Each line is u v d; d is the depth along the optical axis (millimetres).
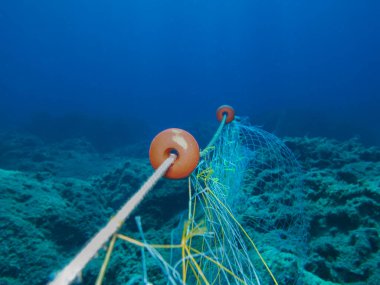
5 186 5367
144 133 26688
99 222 5730
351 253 3404
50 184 6340
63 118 25547
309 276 3084
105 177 7941
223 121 4410
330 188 4633
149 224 5461
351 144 8086
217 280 2143
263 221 4043
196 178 2371
